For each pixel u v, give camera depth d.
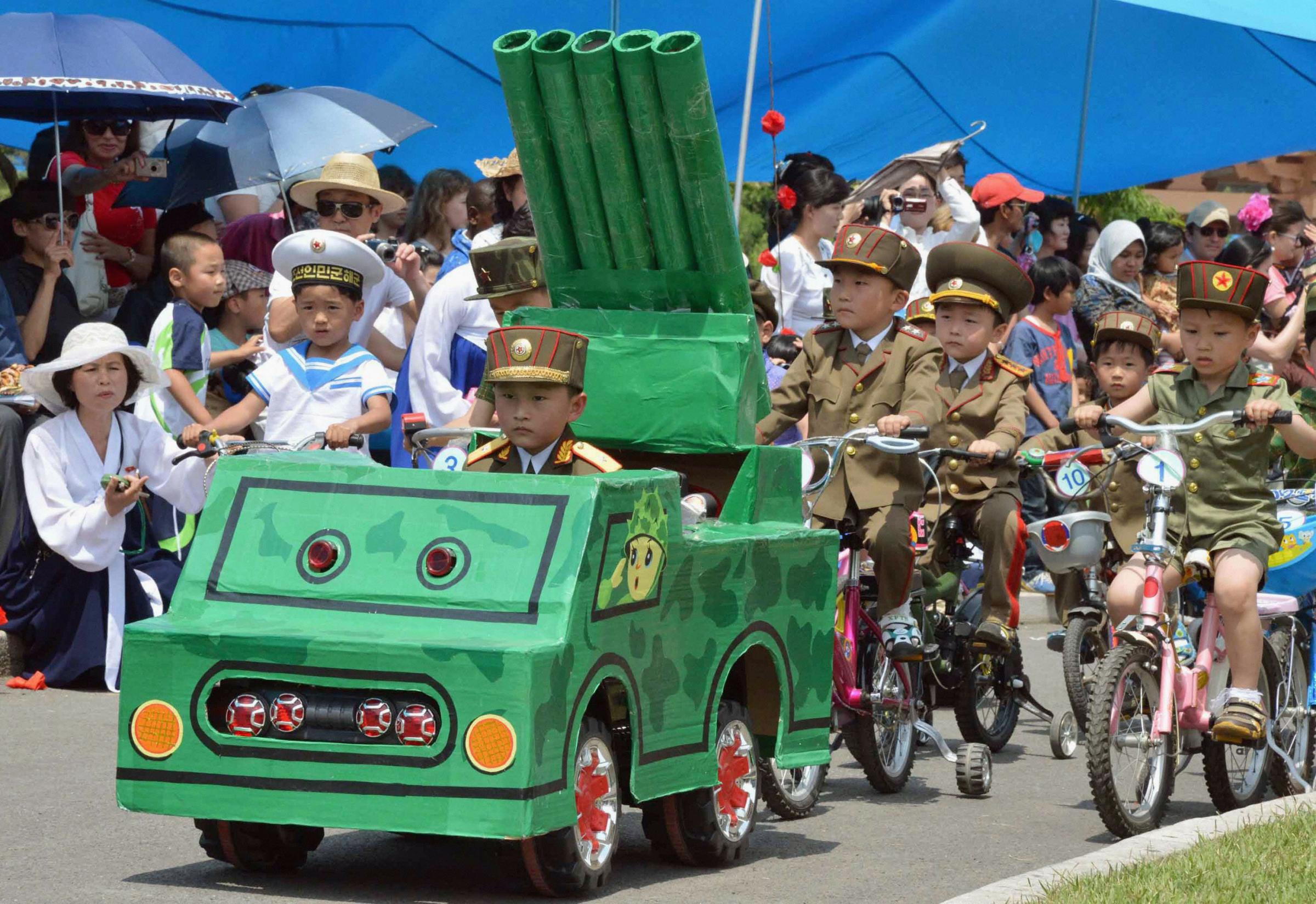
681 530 19.53
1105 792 22.58
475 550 18.06
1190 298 24.56
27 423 34.47
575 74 21.53
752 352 22.41
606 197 22.22
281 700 17.91
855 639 26.02
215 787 17.98
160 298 38.84
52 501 32.12
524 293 27.31
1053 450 29.38
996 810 25.59
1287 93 57.91
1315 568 26.67
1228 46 56.03
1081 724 30.75
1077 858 20.02
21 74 35.66
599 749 18.91
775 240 49.75
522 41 22.31
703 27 49.16
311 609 18.23
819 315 42.16
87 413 32.62
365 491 18.67
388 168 46.03
